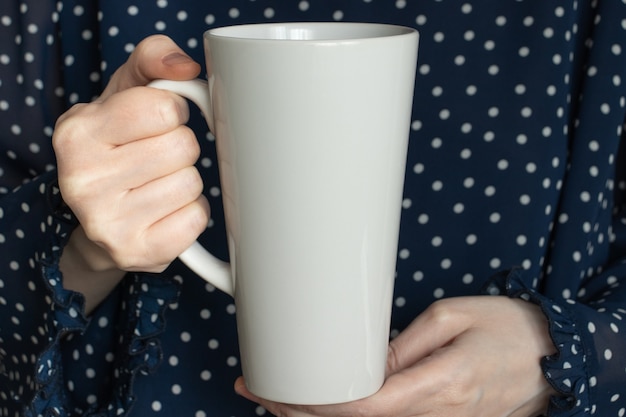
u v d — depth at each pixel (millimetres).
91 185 479
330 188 437
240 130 434
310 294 457
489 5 624
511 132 630
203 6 636
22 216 604
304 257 449
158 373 636
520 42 625
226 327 632
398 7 629
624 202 701
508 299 571
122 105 467
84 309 577
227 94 431
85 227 489
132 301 589
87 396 646
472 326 554
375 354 482
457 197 637
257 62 420
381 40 421
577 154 642
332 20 634
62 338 640
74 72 661
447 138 634
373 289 465
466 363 528
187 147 479
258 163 436
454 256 640
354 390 481
